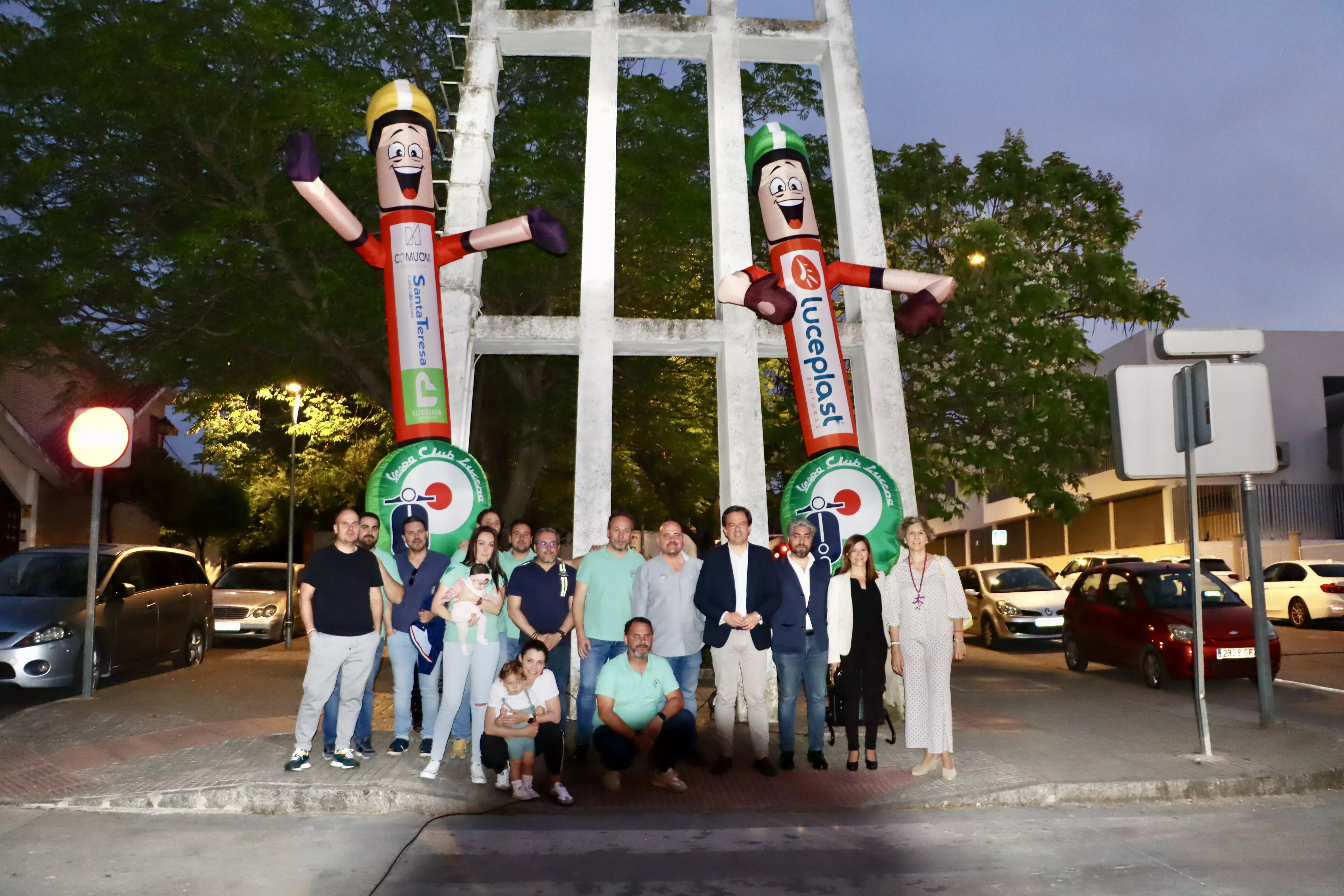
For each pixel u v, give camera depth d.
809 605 8.46
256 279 14.46
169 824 6.88
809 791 7.73
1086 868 5.90
